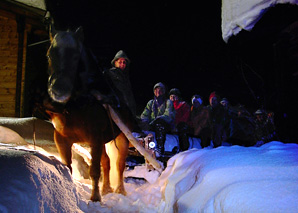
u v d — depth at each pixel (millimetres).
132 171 6273
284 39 6566
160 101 7426
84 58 4465
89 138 4680
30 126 6488
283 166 3248
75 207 3686
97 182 4641
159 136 6809
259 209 2268
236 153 4160
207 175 3631
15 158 3203
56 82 4027
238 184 2836
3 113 10492
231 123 8742
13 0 9914
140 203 4488
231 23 4641
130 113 5820
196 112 8586
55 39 4246
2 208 2408
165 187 4527
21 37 10664
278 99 7176
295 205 2178
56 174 3660
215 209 2799
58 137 4668
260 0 4109
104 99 4668
